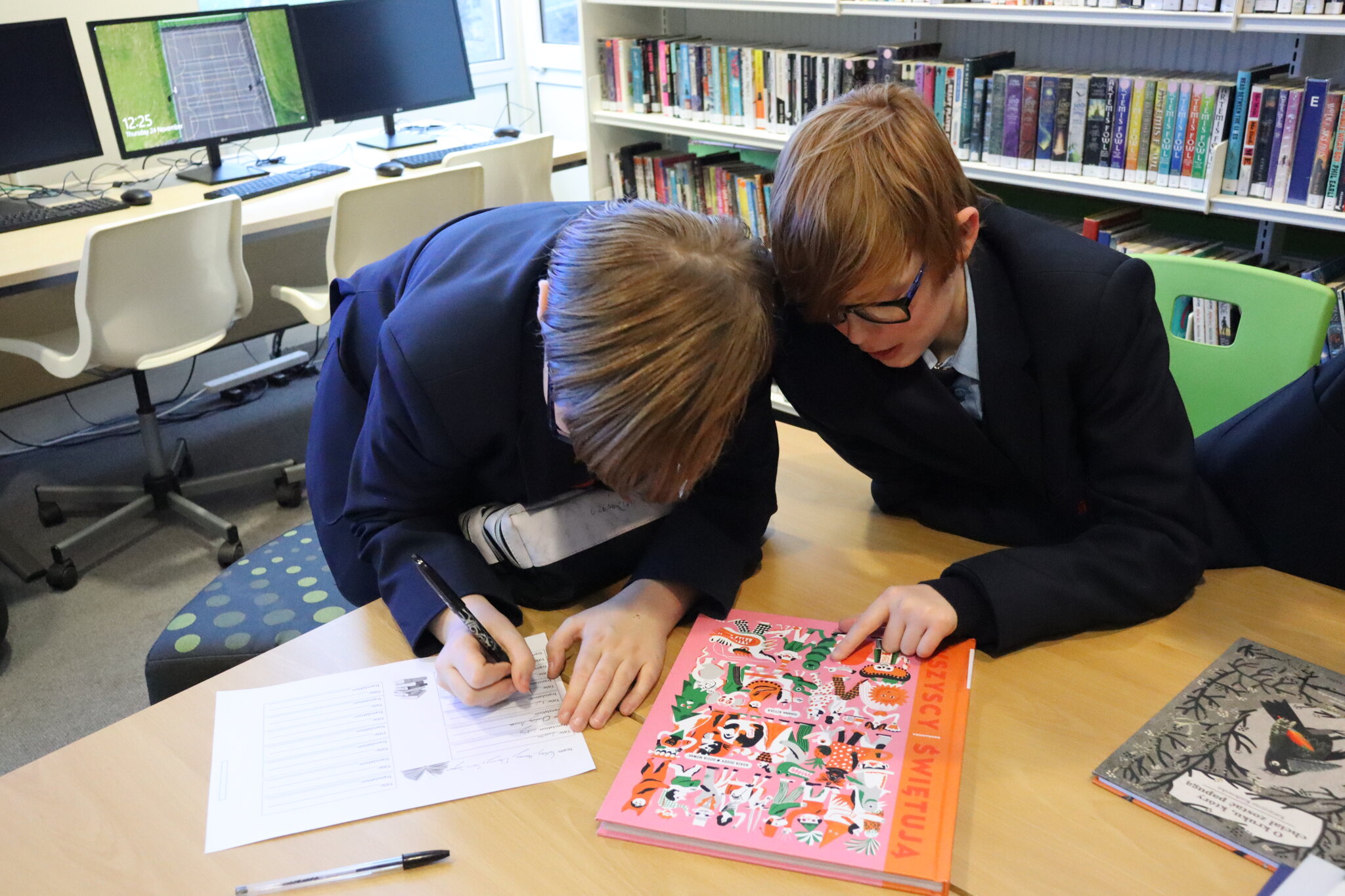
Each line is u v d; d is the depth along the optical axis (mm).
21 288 2455
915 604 1011
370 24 3516
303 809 868
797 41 3246
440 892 785
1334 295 1433
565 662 1041
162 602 2529
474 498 1186
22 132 2900
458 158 3021
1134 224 2572
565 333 788
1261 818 797
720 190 3195
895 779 848
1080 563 1041
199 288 2598
